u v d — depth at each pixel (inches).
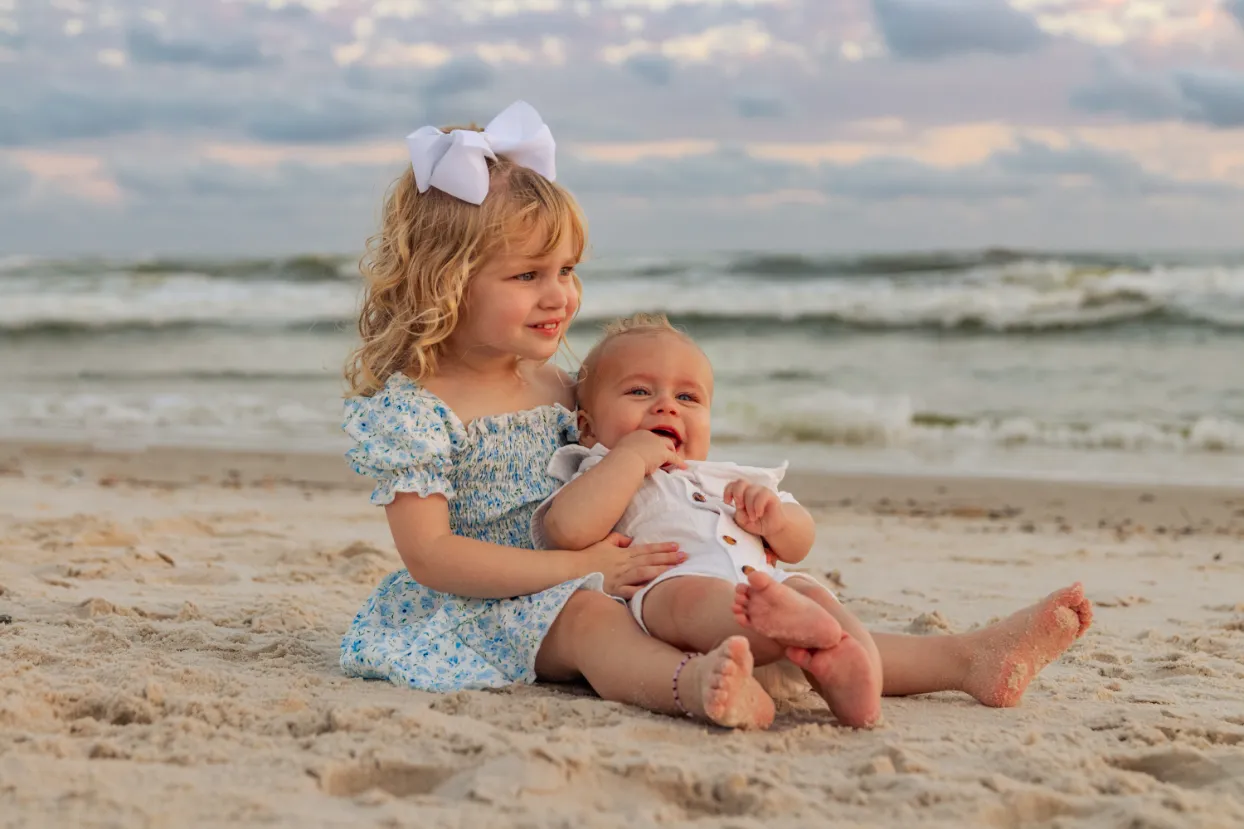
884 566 233.8
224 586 183.6
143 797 80.0
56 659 121.4
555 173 128.0
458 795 83.4
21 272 883.4
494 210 117.2
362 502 307.4
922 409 480.4
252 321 723.4
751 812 82.4
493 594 116.0
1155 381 516.7
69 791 80.4
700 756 91.7
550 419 125.7
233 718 99.8
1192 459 398.9
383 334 122.6
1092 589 210.7
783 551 118.2
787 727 103.3
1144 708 113.3
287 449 403.9
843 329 655.8
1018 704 113.7
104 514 274.4
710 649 105.7
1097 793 86.4
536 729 99.6
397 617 123.8
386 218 125.3
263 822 77.3
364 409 121.1
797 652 100.1
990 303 651.5
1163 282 678.5
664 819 80.1
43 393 538.9
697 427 124.0
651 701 104.3
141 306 759.1
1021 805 83.4
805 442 438.6
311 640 140.1
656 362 123.0
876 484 349.4
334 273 883.4
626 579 113.6
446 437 119.5
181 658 127.3
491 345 120.7
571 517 114.5
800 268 810.2
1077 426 444.1
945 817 81.7
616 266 837.2
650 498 119.0
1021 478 354.3
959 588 209.2
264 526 261.3
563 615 112.3
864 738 99.3
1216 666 138.7
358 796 82.7
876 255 799.7
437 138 120.6
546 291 120.3
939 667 114.2
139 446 409.4
